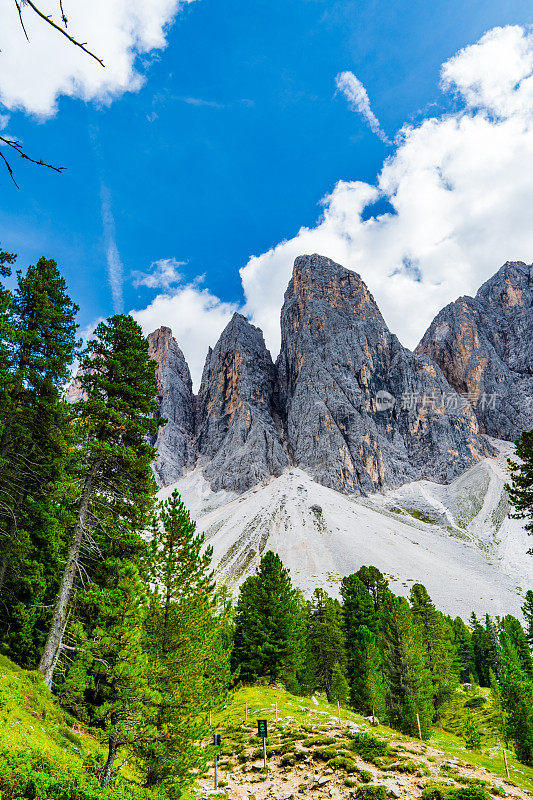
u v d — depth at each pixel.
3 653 18.94
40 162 3.21
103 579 21.00
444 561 191.38
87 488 20.64
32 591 20.36
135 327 24.03
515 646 60.09
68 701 17.02
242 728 32.38
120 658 13.68
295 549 194.25
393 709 40.28
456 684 57.47
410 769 23.39
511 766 30.05
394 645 43.69
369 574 65.25
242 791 21.77
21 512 21.34
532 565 191.38
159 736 13.80
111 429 21.75
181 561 16.88
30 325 22.06
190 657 15.70
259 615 47.75
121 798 10.69
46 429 21.50
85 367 22.83
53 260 23.50
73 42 3.12
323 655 51.53
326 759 24.81
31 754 10.67
